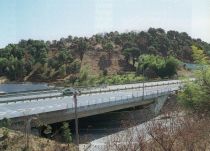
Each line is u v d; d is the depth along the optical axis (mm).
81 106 64750
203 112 33438
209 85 36875
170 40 199000
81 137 59438
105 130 68062
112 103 73938
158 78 143500
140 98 82812
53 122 59031
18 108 61062
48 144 37656
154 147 16156
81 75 161000
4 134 38125
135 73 161750
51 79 190625
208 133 19438
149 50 193750
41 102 69688
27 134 38906
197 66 39938
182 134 16719
